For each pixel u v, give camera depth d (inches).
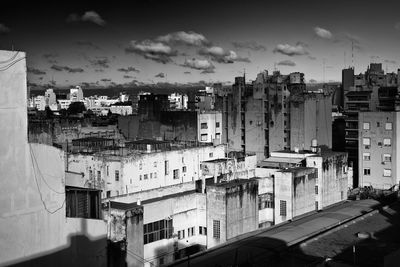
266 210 2999.5
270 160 3722.9
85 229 1692.9
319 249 2313.0
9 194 1512.1
